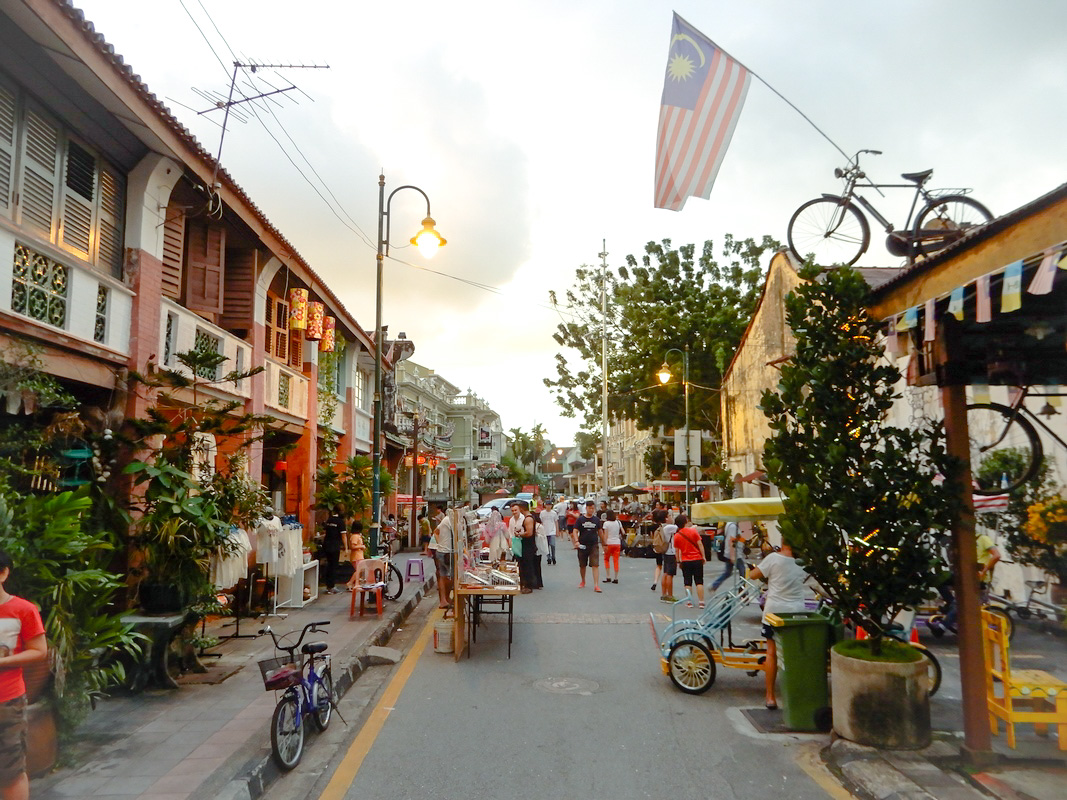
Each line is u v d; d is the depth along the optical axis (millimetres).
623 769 5629
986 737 5387
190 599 7777
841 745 5840
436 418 61594
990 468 11117
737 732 6547
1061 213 4086
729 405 30500
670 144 8719
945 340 5719
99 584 5758
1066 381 6188
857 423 6176
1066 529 10203
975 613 5523
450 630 9805
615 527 17938
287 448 10852
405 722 6820
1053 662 8578
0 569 4223
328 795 5172
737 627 11898
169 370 9117
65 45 6750
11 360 6699
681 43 8797
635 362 39781
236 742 5836
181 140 8969
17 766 4117
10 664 4070
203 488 8672
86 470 7902
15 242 6930
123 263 9023
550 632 11234
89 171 8422
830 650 6355
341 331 20094
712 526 24531
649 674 8648
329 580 15648
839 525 6000
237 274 13039
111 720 6422
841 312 6344
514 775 5500
